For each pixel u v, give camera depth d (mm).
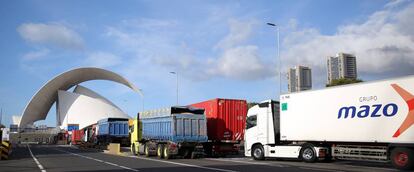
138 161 22672
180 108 26406
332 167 17406
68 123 100688
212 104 27031
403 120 16078
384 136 16688
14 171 17297
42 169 18109
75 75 99062
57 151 40969
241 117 27266
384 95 16859
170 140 25219
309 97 20078
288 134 20938
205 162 21156
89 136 55156
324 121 19203
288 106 21109
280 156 21672
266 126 22656
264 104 23047
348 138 18062
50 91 101250
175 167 17891
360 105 17734
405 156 15852
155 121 28047
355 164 19531
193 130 25625
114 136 46562
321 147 19719
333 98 18906
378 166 18344
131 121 33875
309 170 15859
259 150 22938
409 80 16031
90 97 105562
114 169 17266
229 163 20141
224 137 26344
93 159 25266
